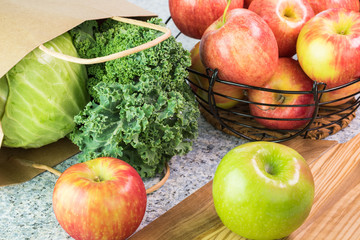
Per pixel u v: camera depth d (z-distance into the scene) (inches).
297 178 26.8
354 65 33.6
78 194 26.4
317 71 34.7
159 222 30.1
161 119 31.9
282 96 36.9
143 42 33.6
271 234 27.5
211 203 31.7
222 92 39.0
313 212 30.7
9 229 30.2
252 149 28.2
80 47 35.4
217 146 39.2
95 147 32.5
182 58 35.3
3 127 32.7
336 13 35.1
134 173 28.5
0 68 29.6
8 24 31.6
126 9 37.4
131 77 33.2
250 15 35.0
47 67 32.7
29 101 32.5
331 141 37.8
